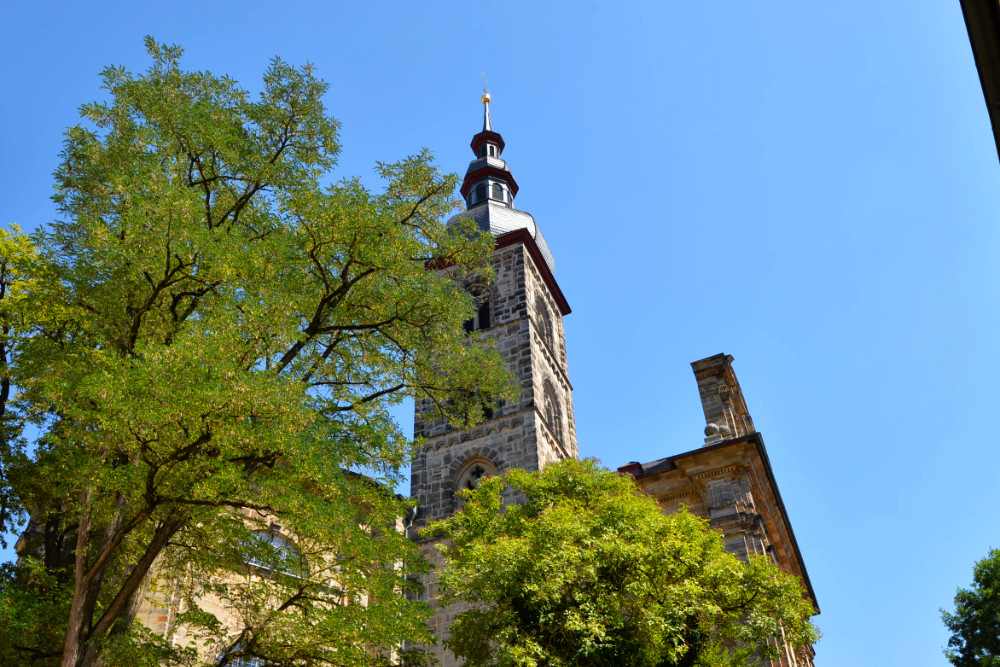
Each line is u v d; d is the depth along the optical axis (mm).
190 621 20984
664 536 24859
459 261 26906
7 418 23297
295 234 22562
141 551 21625
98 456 19328
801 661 42375
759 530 36312
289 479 18953
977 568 41844
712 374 45594
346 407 22828
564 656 22906
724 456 38281
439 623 35375
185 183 22641
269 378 18141
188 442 17625
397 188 25859
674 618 22969
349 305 23484
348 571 21016
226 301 19812
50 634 19844
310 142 24938
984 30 13078
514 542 23984
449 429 43000
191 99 23859
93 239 19734
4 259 24750
